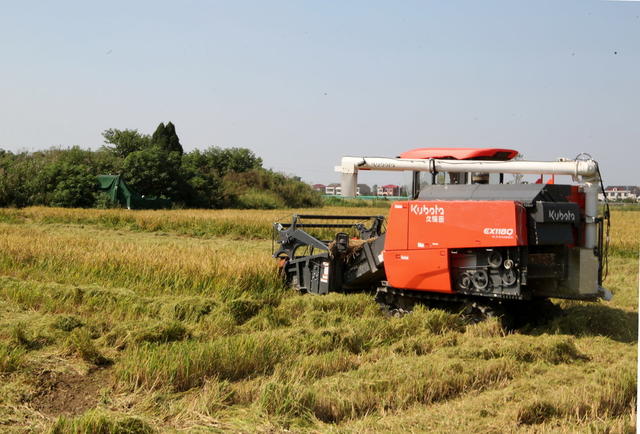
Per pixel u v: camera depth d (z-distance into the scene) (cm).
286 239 1217
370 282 1177
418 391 650
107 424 536
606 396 634
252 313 1017
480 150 1041
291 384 650
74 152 5066
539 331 949
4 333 820
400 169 1042
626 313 1066
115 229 2902
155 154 5106
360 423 575
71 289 1048
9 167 4528
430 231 954
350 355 801
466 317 960
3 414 586
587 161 918
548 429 557
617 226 3284
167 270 1226
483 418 591
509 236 865
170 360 682
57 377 695
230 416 591
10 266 1317
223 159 7988
